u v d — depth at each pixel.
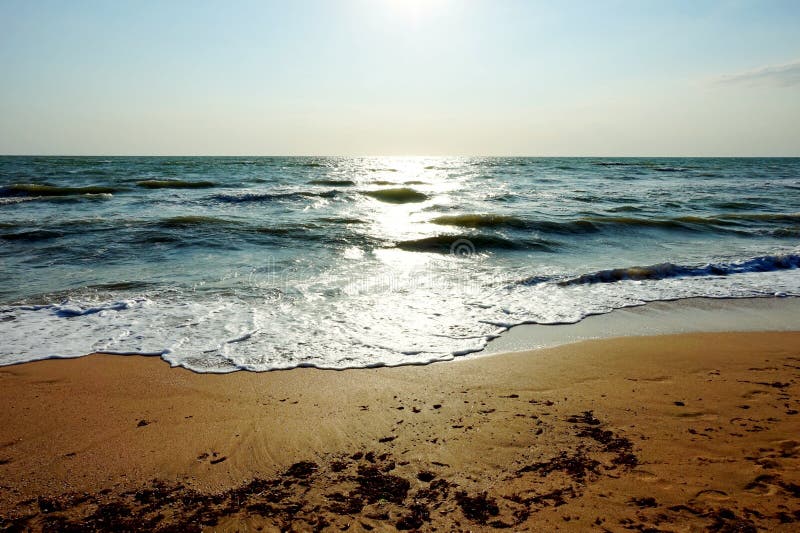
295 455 3.55
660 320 7.12
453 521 2.72
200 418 4.15
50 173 33.94
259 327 6.50
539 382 4.91
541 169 53.81
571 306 7.71
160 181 26.92
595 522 2.65
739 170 57.00
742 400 4.37
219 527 2.73
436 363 5.44
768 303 8.03
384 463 3.41
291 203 18.95
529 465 3.32
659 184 32.97
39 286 8.19
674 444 3.54
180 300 7.60
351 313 7.16
